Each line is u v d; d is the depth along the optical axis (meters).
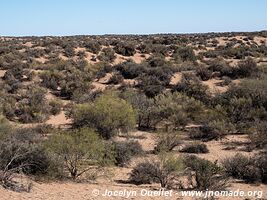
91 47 63.16
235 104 29.52
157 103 30.70
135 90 40.00
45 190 12.16
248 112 29.23
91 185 13.90
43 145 14.90
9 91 38.72
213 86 41.56
